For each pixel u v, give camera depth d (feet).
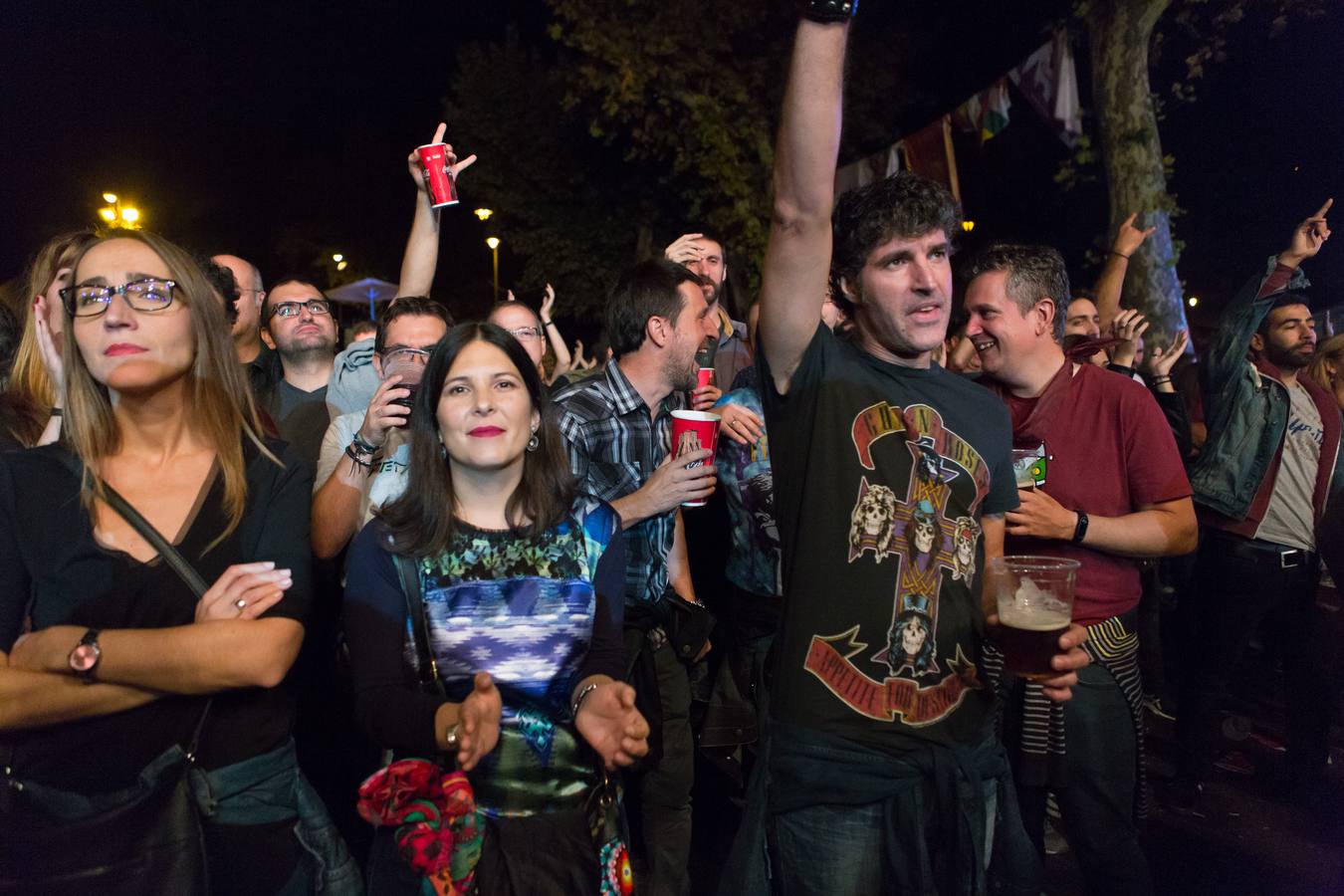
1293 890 11.67
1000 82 29.91
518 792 6.78
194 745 6.32
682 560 12.13
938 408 7.37
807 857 6.98
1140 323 15.85
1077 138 29.91
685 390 11.87
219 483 6.77
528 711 6.84
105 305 6.41
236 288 12.15
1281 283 13.41
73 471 6.52
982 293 9.59
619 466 10.80
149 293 6.49
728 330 16.42
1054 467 9.50
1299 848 12.78
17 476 6.43
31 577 6.39
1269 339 14.67
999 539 7.96
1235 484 14.05
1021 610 6.76
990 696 7.36
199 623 6.15
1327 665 14.26
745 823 7.19
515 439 6.93
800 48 6.37
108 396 6.74
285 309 13.65
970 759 6.98
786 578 7.33
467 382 6.88
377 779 6.08
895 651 6.92
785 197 6.76
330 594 9.84
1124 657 9.05
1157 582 17.80
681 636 10.85
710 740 11.46
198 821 6.17
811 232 6.82
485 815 6.73
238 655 6.10
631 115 49.37
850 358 7.45
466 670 6.84
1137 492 9.39
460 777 6.17
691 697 11.61
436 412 7.02
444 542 6.92
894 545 7.02
